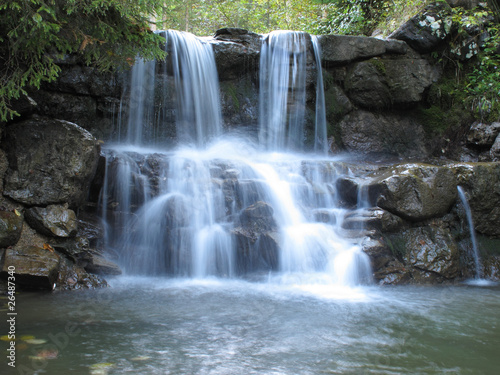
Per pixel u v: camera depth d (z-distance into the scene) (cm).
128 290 455
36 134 486
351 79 880
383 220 582
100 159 577
